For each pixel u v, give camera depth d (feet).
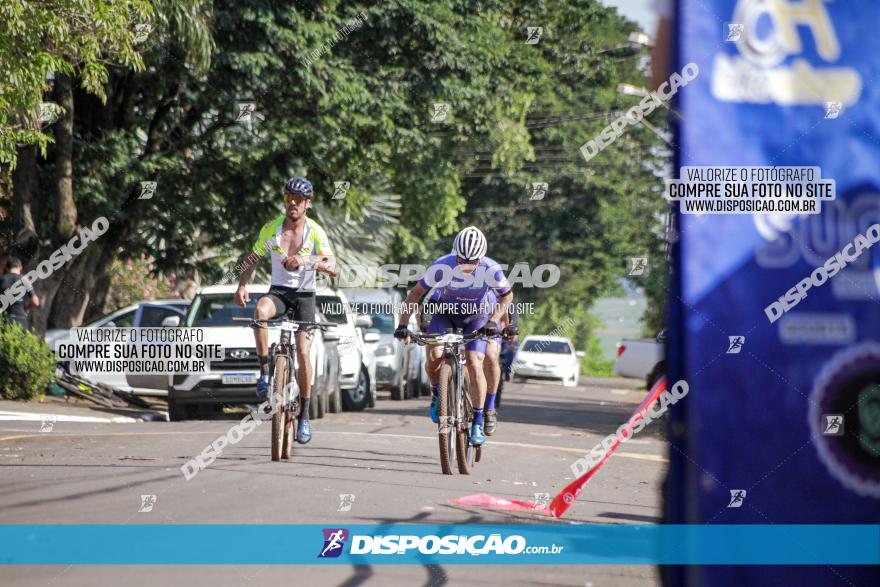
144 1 92.17
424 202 177.17
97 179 122.21
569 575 29.01
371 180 149.28
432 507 40.50
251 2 123.24
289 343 57.00
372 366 114.93
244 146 128.67
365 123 131.85
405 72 140.05
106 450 59.62
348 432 75.72
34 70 79.20
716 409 16.92
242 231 136.46
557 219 243.81
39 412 88.02
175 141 132.77
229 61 122.42
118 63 96.73
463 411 53.78
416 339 53.11
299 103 132.16
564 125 221.05
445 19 140.77
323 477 48.60
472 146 167.53
